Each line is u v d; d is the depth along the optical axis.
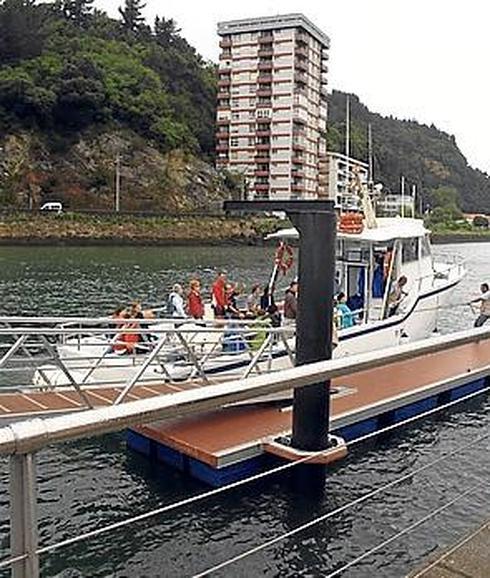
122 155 81.94
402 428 10.57
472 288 35.78
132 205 80.25
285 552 7.05
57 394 9.45
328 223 7.72
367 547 7.15
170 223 73.00
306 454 7.95
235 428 9.01
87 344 10.23
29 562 1.57
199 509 7.86
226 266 48.06
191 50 121.25
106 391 9.65
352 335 11.94
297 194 95.50
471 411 11.62
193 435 8.73
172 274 41.47
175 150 86.62
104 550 7.03
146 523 7.55
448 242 96.56
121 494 8.26
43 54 86.00
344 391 10.70
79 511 7.84
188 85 102.25
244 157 96.06
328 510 7.89
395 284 13.41
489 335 3.12
